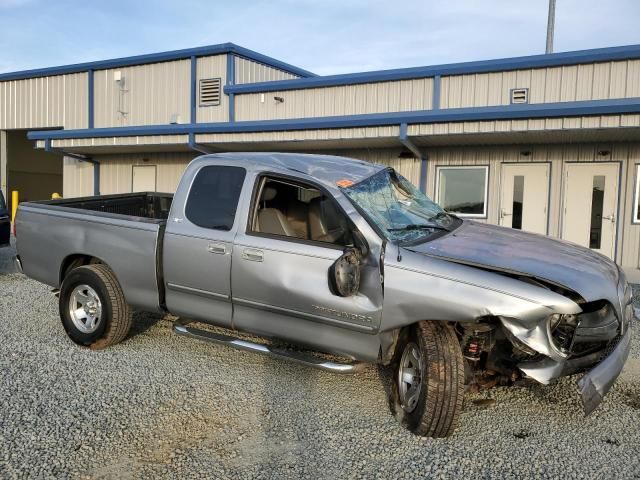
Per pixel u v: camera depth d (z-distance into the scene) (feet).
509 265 12.60
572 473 11.21
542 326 11.86
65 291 18.51
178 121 63.00
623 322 13.01
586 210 39.88
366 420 13.51
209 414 13.64
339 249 13.85
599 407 14.56
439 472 11.18
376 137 39.65
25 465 11.14
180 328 16.98
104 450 11.82
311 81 52.65
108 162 61.52
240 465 11.31
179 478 10.80
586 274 12.70
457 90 45.93
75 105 70.74
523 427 13.32
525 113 34.30
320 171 15.39
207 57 61.05
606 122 32.58
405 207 15.96
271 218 16.12
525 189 41.47
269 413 13.76
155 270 16.76
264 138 44.21
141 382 15.52
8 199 81.66
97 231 18.01
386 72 48.67
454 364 12.25
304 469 11.19
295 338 14.73
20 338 19.43
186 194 16.61
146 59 64.13
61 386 15.14
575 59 41.14
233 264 15.17
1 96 77.15
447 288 12.35
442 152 43.93
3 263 36.01
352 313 13.48
